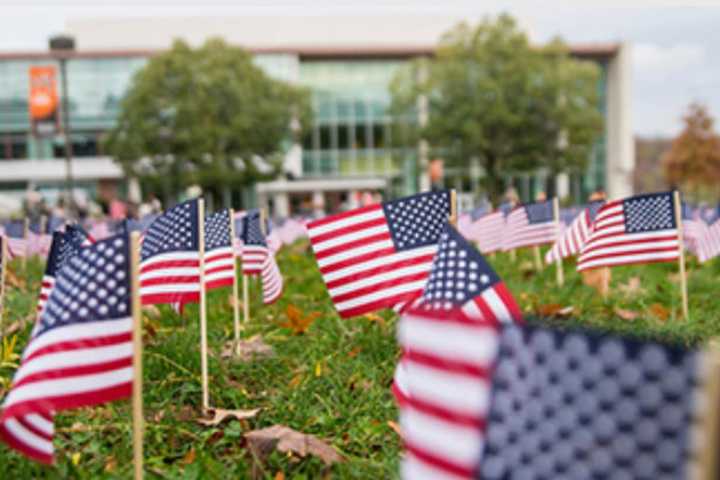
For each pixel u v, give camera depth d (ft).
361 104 197.98
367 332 16.34
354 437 10.73
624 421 4.64
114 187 192.24
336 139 197.88
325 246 13.57
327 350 15.35
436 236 13.48
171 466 9.86
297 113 144.36
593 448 4.75
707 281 25.31
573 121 134.00
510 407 5.05
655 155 309.63
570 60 140.67
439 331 5.41
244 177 139.23
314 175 197.47
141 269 12.26
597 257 19.30
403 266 13.44
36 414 7.99
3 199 104.63
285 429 10.21
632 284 23.73
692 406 4.39
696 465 4.36
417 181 193.26
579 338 4.82
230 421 11.53
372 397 12.28
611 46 195.31
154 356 14.06
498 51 135.74
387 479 9.18
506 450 5.07
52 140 191.01
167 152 134.41
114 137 139.03
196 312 19.83
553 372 4.91
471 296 8.55
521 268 31.58
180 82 131.64
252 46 190.60
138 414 8.16
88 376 8.00
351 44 213.05
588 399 4.77
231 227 15.46
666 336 14.12
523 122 135.33
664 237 18.61
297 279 28.91
